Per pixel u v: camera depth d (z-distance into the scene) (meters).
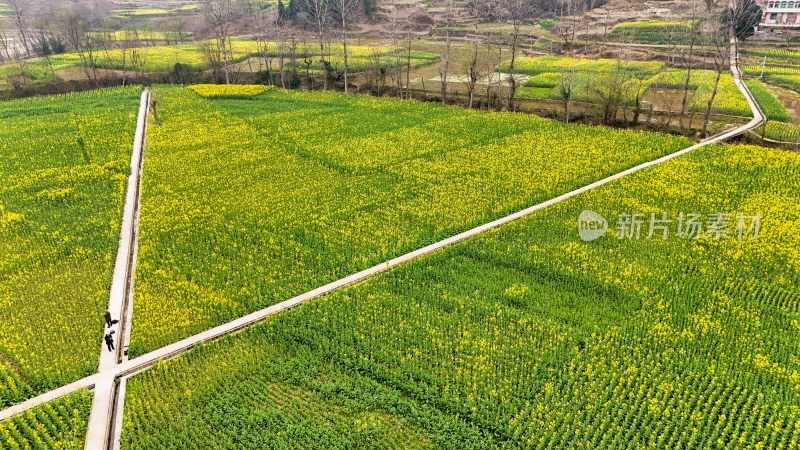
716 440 21.31
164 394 24.20
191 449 21.62
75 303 30.00
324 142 53.53
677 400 22.95
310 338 26.94
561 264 32.31
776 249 33.47
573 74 72.25
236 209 39.97
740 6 70.06
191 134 56.59
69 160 49.53
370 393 24.05
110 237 36.47
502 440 21.80
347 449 21.52
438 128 57.69
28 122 60.78
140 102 70.06
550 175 44.47
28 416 22.64
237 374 25.23
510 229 36.09
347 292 30.38
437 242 35.69
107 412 23.38
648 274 31.16
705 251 33.44
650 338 26.30
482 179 44.06
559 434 21.66
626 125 58.69
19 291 30.97
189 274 32.75
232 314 29.09
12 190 42.88
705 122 54.31
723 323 27.33
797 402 22.66
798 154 47.69
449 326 27.62
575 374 24.41
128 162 49.03
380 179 44.56
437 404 23.38
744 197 40.03
